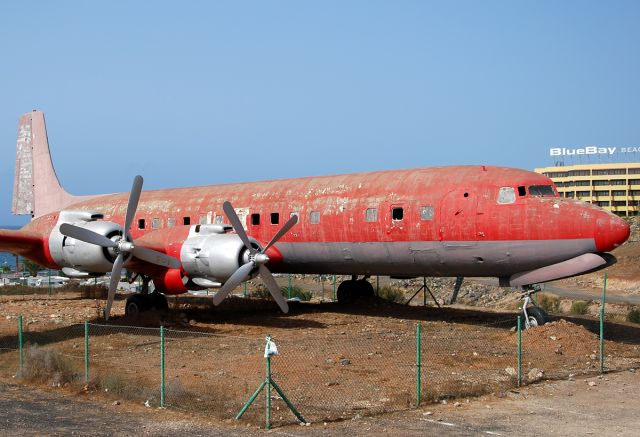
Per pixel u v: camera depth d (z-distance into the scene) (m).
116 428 9.78
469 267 18.72
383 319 21.42
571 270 17.06
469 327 19.66
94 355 15.48
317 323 20.47
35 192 31.02
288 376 13.25
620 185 116.69
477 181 18.59
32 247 19.88
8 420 10.20
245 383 12.20
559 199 17.48
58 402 11.34
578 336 16.58
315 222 21.27
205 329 19.19
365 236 20.17
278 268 22.92
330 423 10.02
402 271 20.33
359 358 15.06
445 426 9.84
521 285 18.23
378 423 10.02
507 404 11.11
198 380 12.84
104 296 30.41
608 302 33.69
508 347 16.42
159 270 19.39
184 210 24.47
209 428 9.77
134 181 18.23
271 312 23.23
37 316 22.47
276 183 23.39
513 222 17.59
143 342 17.14
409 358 15.05
